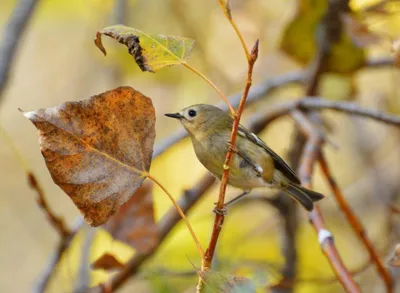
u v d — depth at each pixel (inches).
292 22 164.4
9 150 251.4
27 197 249.9
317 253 203.3
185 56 137.2
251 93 182.9
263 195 181.3
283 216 179.3
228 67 228.7
